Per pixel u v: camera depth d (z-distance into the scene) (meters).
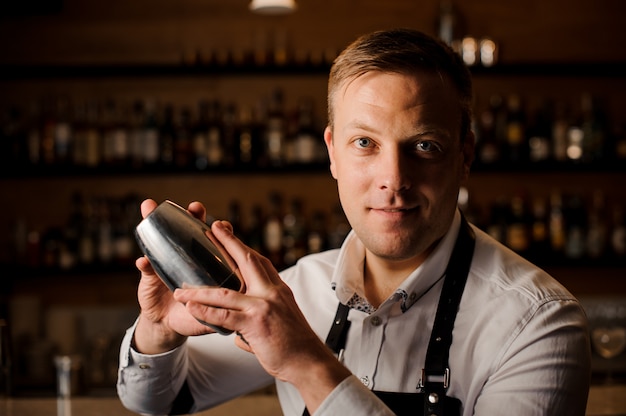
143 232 1.05
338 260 1.26
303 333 0.96
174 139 3.81
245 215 4.03
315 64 3.77
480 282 1.19
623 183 4.04
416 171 1.10
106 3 4.02
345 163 1.13
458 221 1.24
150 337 1.20
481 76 3.93
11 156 3.79
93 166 3.74
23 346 3.69
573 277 4.09
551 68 3.82
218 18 3.99
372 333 1.21
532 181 4.02
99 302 4.07
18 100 4.03
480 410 1.12
